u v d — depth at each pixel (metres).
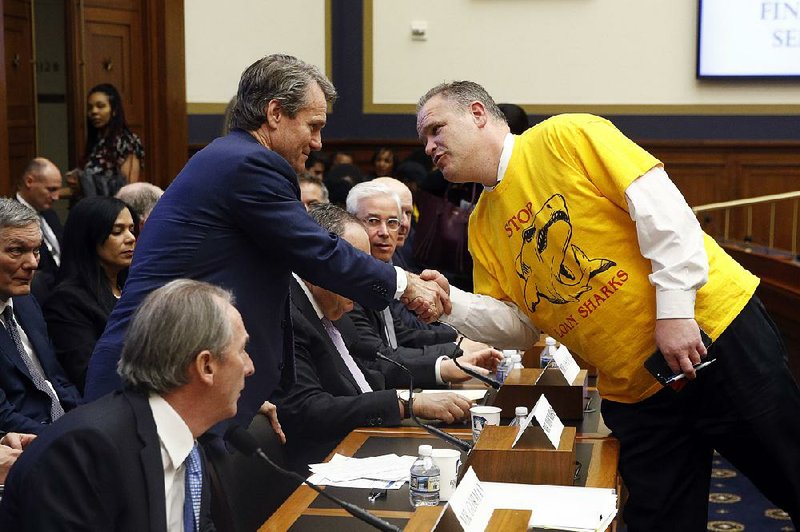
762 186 10.02
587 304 3.00
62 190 6.50
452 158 3.04
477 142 3.03
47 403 3.70
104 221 4.05
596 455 2.89
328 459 2.80
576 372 3.48
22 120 7.88
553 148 2.97
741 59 9.88
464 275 5.28
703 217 9.99
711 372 2.98
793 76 9.82
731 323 2.97
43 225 5.72
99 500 1.92
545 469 2.49
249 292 2.73
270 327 2.78
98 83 7.74
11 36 7.75
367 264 2.86
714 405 3.02
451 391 3.43
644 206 2.82
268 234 2.70
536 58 10.09
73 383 3.97
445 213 5.27
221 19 9.55
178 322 1.98
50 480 1.90
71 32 7.66
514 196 3.04
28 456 1.94
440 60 10.16
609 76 10.05
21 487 1.91
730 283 3.01
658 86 10.02
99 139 6.80
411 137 10.20
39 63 8.48
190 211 2.69
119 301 2.74
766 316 3.08
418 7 10.13
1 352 3.62
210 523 2.25
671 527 3.08
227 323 2.01
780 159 9.96
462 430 3.12
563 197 2.96
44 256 5.47
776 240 10.04
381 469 2.69
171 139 7.97
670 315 2.82
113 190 6.52
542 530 2.20
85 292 4.05
